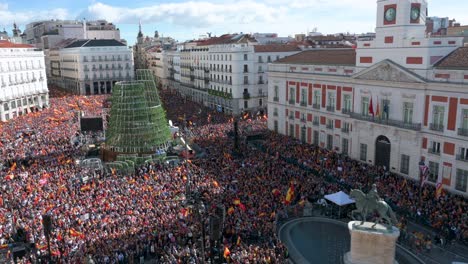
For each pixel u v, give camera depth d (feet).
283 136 257.34
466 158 154.92
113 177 169.07
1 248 111.75
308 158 194.80
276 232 128.36
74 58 540.11
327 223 136.87
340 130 217.15
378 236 98.12
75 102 406.82
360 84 199.31
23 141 233.55
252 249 106.52
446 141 161.17
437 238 122.21
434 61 165.78
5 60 358.23
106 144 226.17
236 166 177.78
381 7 182.91
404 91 176.04
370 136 195.21
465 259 114.21
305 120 244.63
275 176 164.55
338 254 116.16
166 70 574.97
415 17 174.09
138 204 134.82
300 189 152.46
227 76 364.79
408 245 122.21
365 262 100.58
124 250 108.88
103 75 542.98
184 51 478.59
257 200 139.33
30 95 393.91
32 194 143.02
